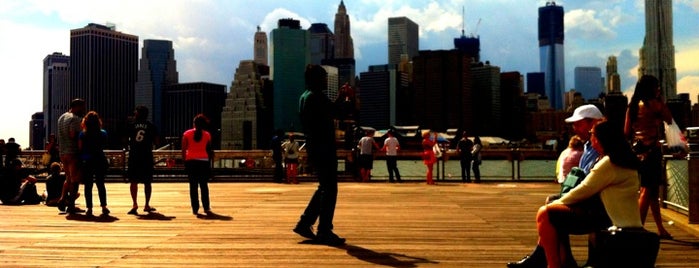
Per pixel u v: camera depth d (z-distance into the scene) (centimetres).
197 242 668
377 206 1079
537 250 495
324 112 644
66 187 988
